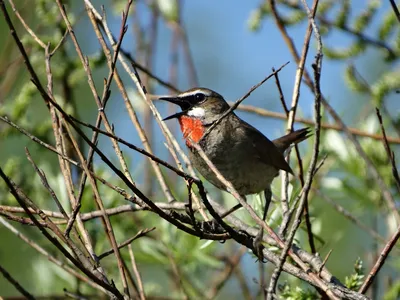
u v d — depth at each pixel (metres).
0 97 11.99
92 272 6.98
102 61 11.28
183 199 11.52
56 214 8.77
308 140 11.37
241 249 11.62
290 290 9.04
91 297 10.73
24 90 11.20
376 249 10.60
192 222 7.21
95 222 10.95
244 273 12.22
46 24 11.35
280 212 10.05
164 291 13.46
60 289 11.05
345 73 11.20
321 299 8.16
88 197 10.55
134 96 12.88
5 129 11.30
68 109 11.35
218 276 12.24
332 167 11.45
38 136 11.52
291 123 9.00
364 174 11.09
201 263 11.04
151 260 10.85
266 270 12.43
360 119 12.34
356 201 12.45
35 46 11.09
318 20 11.38
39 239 11.65
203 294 11.52
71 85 11.48
